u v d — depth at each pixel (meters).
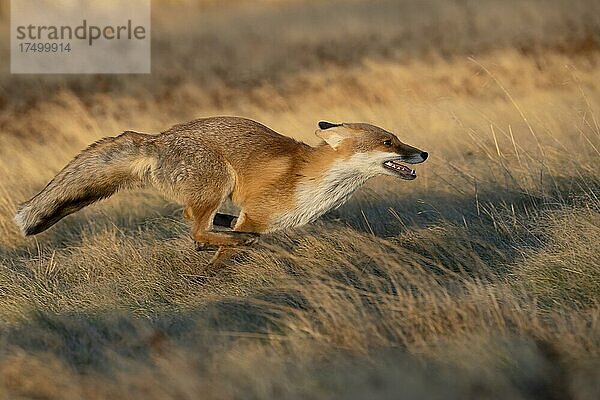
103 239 12.74
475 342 8.97
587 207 11.98
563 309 9.97
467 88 22.17
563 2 31.23
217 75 27.95
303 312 10.00
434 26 30.72
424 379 8.52
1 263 12.28
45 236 13.70
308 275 11.28
